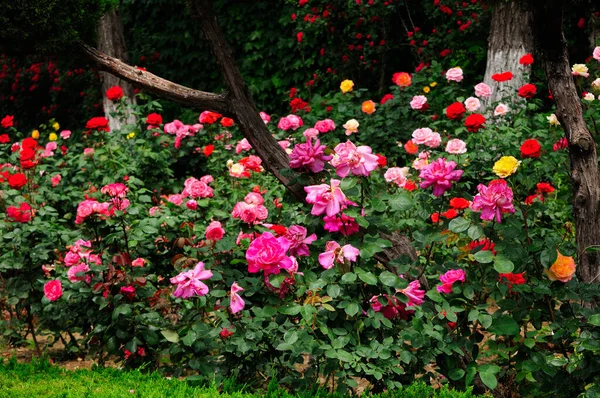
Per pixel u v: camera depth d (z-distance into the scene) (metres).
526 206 3.68
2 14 3.48
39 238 4.79
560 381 3.15
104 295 4.00
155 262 4.56
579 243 3.58
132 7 11.70
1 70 12.70
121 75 3.87
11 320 4.79
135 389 3.39
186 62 11.27
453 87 7.44
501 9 7.61
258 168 5.19
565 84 3.57
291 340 3.16
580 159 3.56
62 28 3.64
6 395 3.30
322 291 3.35
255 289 3.49
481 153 5.58
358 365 3.18
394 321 3.46
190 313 3.78
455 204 3.49
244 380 3.60
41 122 12.27
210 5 3.79
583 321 3.16
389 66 10.18
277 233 3.41
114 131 7.55
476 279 3.34
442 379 3.67
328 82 10.13
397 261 3.38
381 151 7.42
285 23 10.26
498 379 3.59
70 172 6.88
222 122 7.26
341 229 3.30
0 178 6.14
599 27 8.27
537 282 3.24
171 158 7.80
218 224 3.78
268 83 10.57
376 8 9.48
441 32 9.35
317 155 3.30
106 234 4.34
